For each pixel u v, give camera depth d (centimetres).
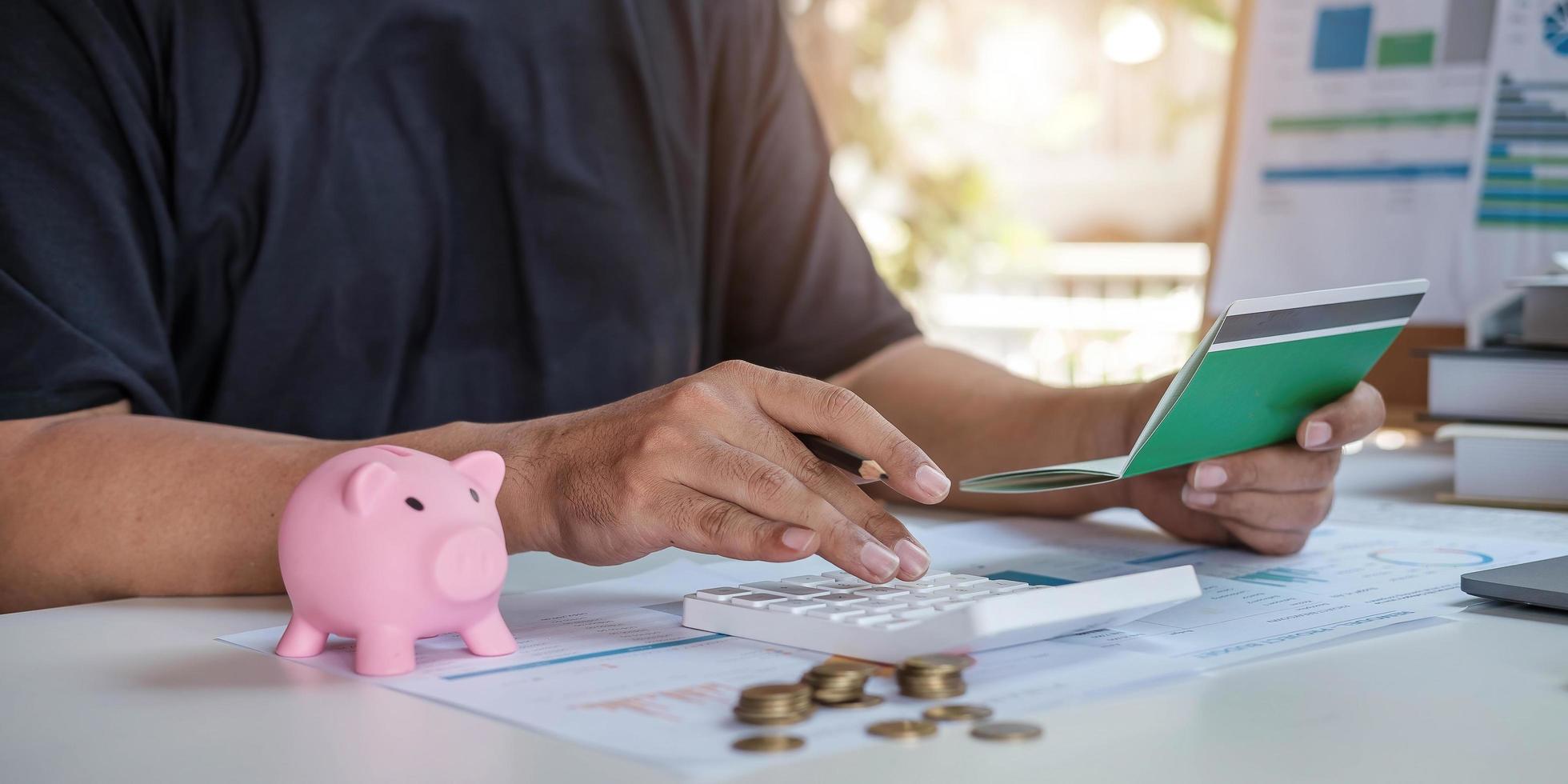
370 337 121
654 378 133
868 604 59
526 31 128
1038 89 677
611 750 41
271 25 113
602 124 132
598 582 77
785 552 62
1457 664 54
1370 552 87
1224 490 83
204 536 76
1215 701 48
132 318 97
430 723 46
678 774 39
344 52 117
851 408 68
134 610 72
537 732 44
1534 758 41
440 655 56
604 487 68
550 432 74
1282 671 53
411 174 123
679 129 139
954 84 674
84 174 97
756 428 68
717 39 144
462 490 56
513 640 57
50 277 92
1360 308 74
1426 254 185
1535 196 179
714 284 149
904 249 632
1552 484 108
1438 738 43
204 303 113
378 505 54
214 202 111
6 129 95
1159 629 61
